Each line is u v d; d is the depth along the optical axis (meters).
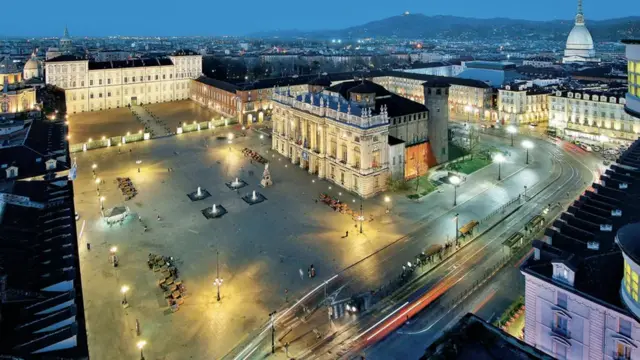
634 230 47.66
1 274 53.59
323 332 71.38
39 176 96.06
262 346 68.44
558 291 53.88
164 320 73.69
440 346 39.88
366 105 134.12
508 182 135.75
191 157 161.62
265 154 164.62
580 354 52.91
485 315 73.69
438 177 140.25
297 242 99.44
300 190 130.38
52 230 67.06
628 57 64.44
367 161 123.31
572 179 138.00
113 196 124.94
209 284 83.75
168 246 97.56
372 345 68.38
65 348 44.62
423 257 89.25
